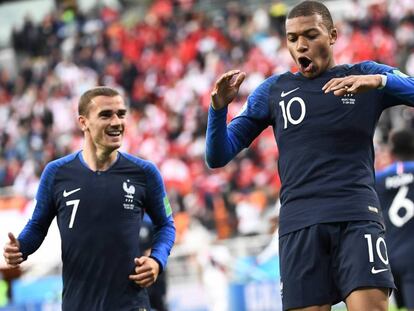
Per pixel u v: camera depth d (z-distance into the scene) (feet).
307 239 42.98
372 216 42.91
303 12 43.91
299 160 43.83
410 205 67.51
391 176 68.28
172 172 188.55
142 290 50.88
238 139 46.14
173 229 52.80
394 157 69.41
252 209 163.43
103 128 50.47
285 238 43.78
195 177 185.47
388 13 224.33
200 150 191.62
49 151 216.95
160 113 218.18
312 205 43.16
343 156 43.45
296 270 43.09
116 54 257.96
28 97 250.37
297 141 44.06
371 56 207.72
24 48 286.87
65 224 50.85
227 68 226.38
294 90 44.78
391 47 209.15
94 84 247.29
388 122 178.50
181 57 241.96
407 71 200.34
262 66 217.97
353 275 41.96
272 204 165.27
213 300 123.95
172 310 128.98
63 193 51.08
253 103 46.37
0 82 264.31
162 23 265.34
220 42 243.81
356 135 43.62
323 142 43.55
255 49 230.48
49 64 267.18
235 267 128.47
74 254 50.49
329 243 42.93
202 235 149.28
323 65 44.45
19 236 51.57
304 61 44.16
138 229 51.19
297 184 43.75
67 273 50.88
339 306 105.40
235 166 178.81
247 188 173.88
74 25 287.28
